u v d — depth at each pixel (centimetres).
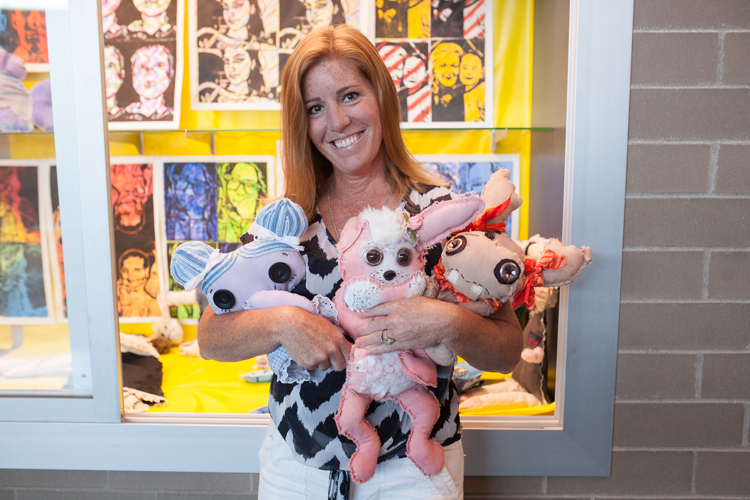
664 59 127
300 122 99
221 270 93
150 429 137
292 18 186
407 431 94
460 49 183
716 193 130
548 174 159
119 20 185
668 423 136
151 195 195
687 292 133
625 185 129
